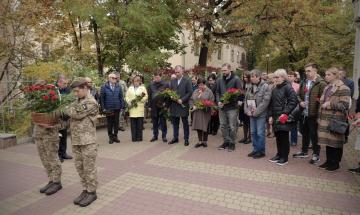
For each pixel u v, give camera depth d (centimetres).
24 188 540
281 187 537
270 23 1655
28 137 890
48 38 1225
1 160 703
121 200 488
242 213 443
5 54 1123
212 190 523
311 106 659
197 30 1838
